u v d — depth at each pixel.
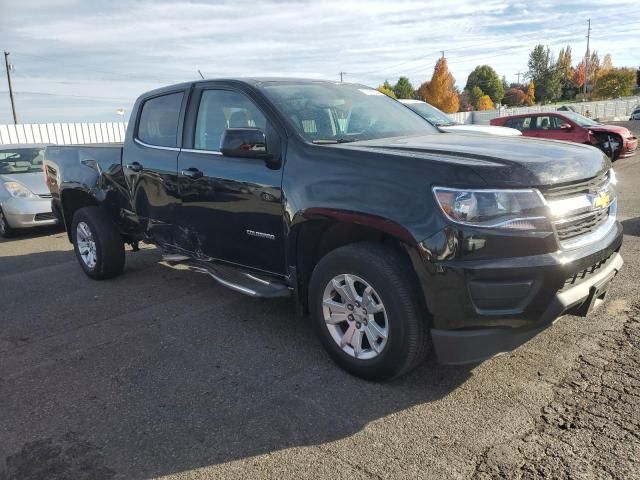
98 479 2.61
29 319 4.91
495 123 16.92
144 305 5.11
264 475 2.59
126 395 3.40
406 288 3.07
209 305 5.02
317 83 4.60
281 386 3.43
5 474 2.67
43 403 3.35
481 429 2.86
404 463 2.62
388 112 4.61
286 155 3.68
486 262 2.84
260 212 3.83
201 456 2.75
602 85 85.50
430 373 3.48
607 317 4.16
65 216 6.32
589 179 3.18
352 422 2.99
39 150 10.39
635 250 5.96
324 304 3.52
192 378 3.59
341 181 3.30
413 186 3.00
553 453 2.63
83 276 6.29
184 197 4.50
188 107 4.58
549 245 2.88
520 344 3.01
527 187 2.86
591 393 3.13
